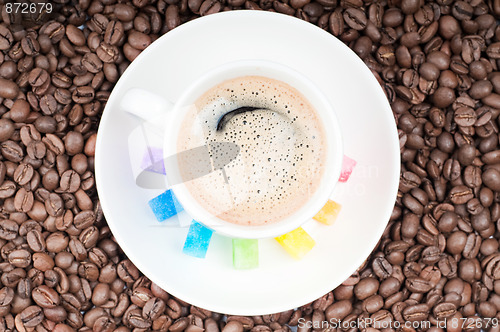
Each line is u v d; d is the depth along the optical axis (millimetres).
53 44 508
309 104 416
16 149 495
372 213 451
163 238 453
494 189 517
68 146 493
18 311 486
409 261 515
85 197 494
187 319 501
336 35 516
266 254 460
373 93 455
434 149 527
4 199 497
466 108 518
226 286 454
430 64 517
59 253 493
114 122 444
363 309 509
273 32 459
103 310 497
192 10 511
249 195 414
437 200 524
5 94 491
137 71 448
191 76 457
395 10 525
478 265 516
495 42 531
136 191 449
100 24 509
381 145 454
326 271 453
